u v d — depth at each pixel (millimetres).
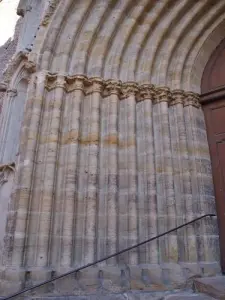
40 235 4441
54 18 5863
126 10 6348
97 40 6141
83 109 5590
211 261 5184
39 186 4777
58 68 5629
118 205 5094
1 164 5746
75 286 4297
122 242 4898
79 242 4668
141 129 5824
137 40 6383
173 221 5191
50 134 5090
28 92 5551
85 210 4852
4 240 4465
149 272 4672
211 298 4035
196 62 6773
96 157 5184
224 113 6445
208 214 5371
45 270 4230
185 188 5570
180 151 5867
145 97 6023
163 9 6535
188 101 6375
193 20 6711
